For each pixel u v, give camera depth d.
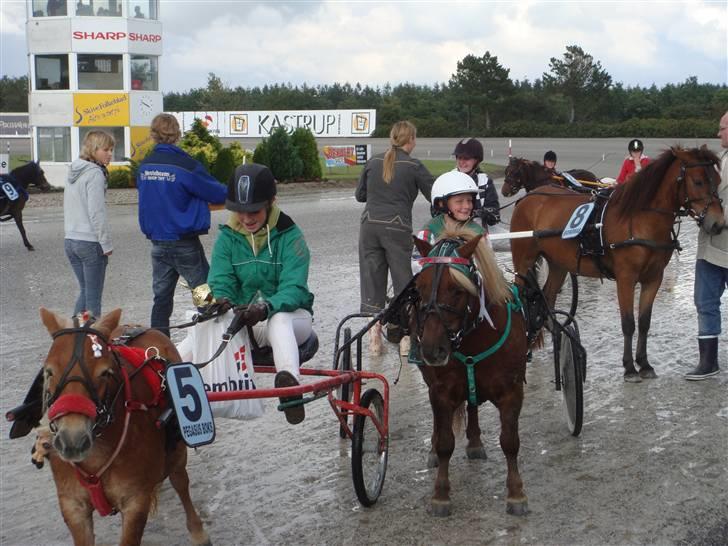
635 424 6.23
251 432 6.17
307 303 4.78
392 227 7.84
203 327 4.49
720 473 5.29
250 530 4.61
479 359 4.53
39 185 17.92
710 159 7.09
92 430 3.30
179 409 3.71
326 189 26.05
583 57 70.44
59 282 11.43
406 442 5.93
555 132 58.34
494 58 67.12
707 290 7.23
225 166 23.81
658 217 7.29
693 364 7.80
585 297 11.06
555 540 4.44
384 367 7.82
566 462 5.52
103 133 7.68
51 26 26.12
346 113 40.56
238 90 81.38
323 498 5.02
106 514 3.68
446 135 60.09
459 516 4.75
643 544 4.38
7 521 4.74
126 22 26.14
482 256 4.47
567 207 8.31
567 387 6.04
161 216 7.04
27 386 6.96
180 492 4.33
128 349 3.79
